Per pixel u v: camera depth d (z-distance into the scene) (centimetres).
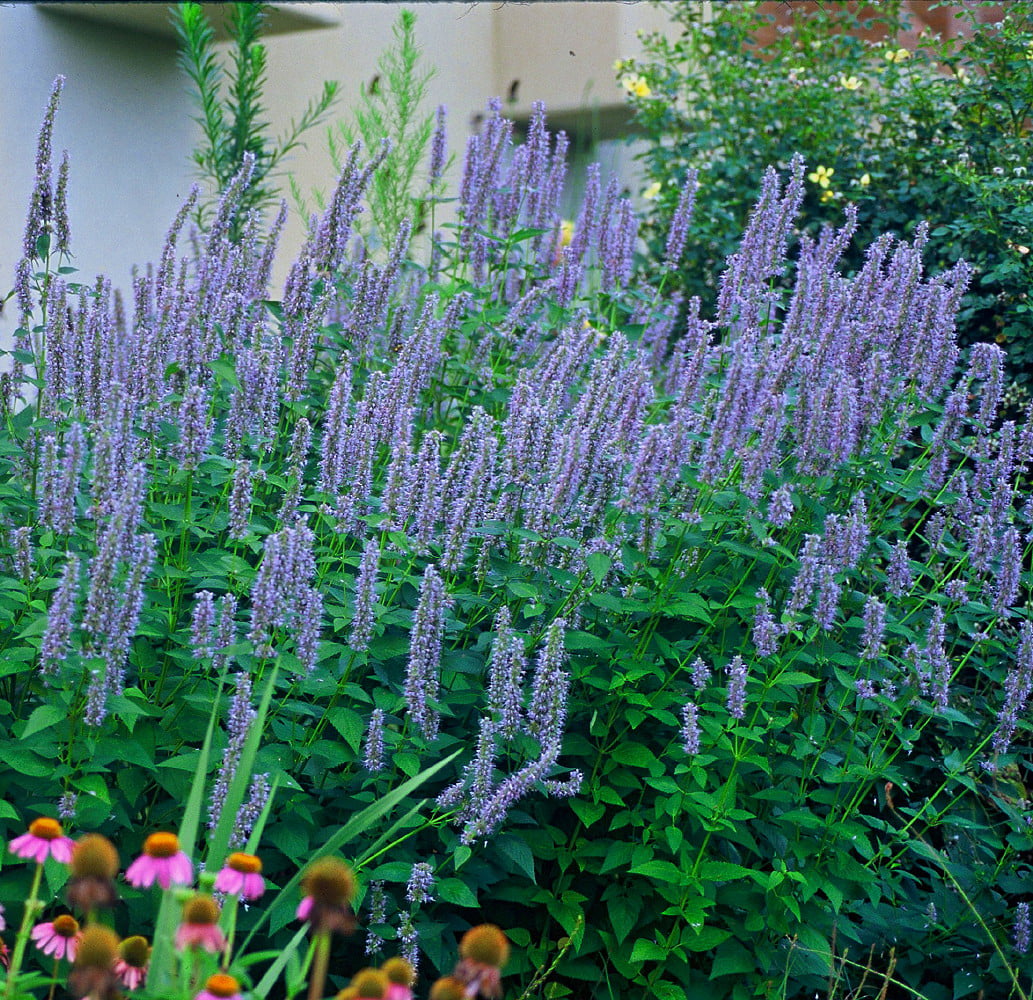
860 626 449
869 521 505
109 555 322
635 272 882
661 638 431
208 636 349
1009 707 454
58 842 266
